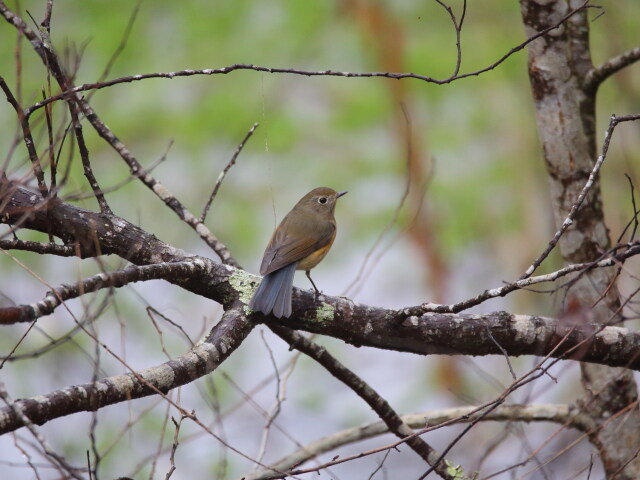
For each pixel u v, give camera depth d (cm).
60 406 541
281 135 1577
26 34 682
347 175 1631
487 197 1681
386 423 801
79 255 605
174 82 1597
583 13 885
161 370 607
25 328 1230
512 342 751
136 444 1188
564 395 1359
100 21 1576
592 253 864
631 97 1400
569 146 861
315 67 1666
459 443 1261
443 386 1495
